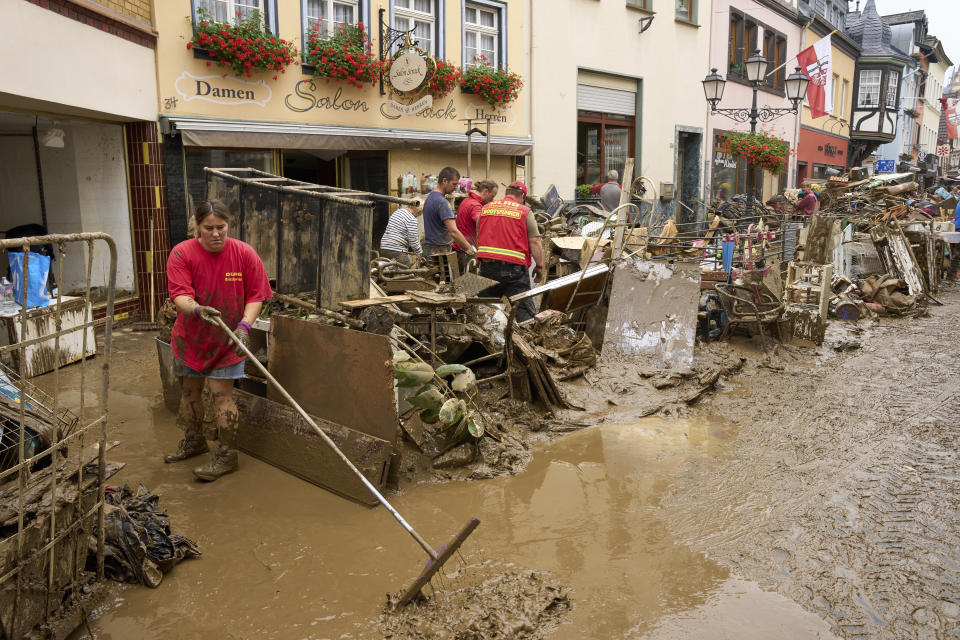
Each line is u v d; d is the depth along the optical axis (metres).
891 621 2.83
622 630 2.74
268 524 3.57
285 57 9.25
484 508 3.81
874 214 14.52
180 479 4.09
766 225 11.70
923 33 42.97
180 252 3.81
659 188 17.47
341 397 4.04
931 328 9.26
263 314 4.97
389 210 11.11
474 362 5.42
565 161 14.52
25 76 5.96
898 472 4.36
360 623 2.77
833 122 30.27
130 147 8.25
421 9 11.41
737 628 2.76
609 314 6.69
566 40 14.14
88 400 5.40
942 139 55.81
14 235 8.35
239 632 2.71
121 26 7.50
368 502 3.77
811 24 25.47
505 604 2.88
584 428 5.13
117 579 3.04
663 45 17.00
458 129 12.22
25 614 2.50
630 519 3.70
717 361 6.86
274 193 5.03
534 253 6.55
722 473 4.32
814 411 5.61
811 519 3.71
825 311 7.95
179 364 4.02
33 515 2.58
